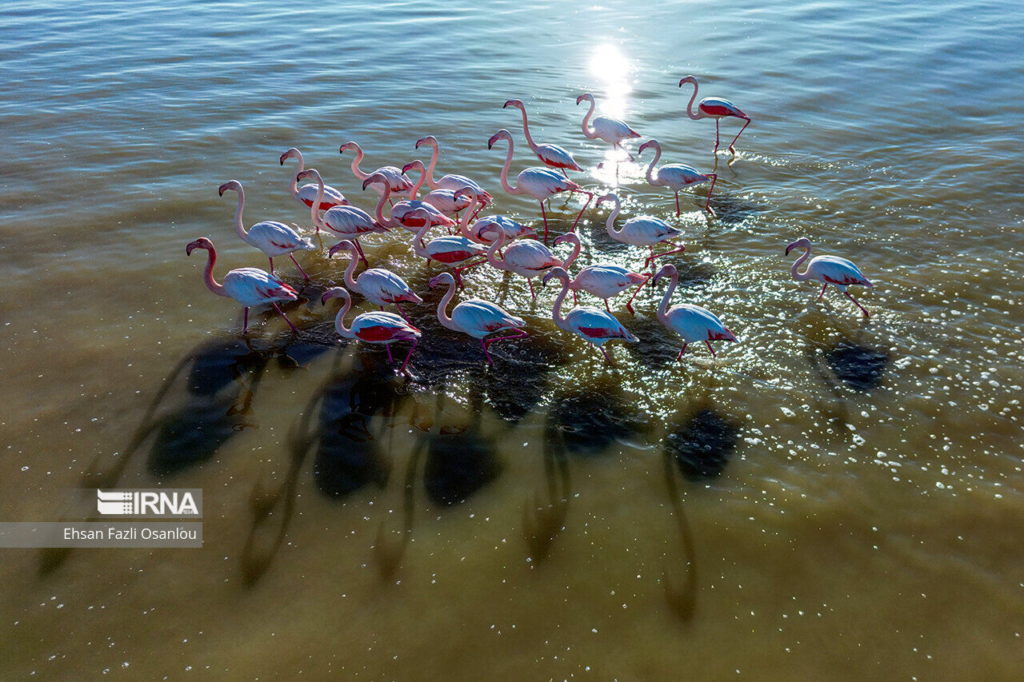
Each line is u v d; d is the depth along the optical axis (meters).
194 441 7.85
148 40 22.44
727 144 16.12
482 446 7.86
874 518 6.92
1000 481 7.31
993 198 13.12
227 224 12.46
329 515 7.00
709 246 11.92
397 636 5.89
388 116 17.17
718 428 8.05
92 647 5.80
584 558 6.56
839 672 5.61
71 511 6.98
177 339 9.52
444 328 9.91
